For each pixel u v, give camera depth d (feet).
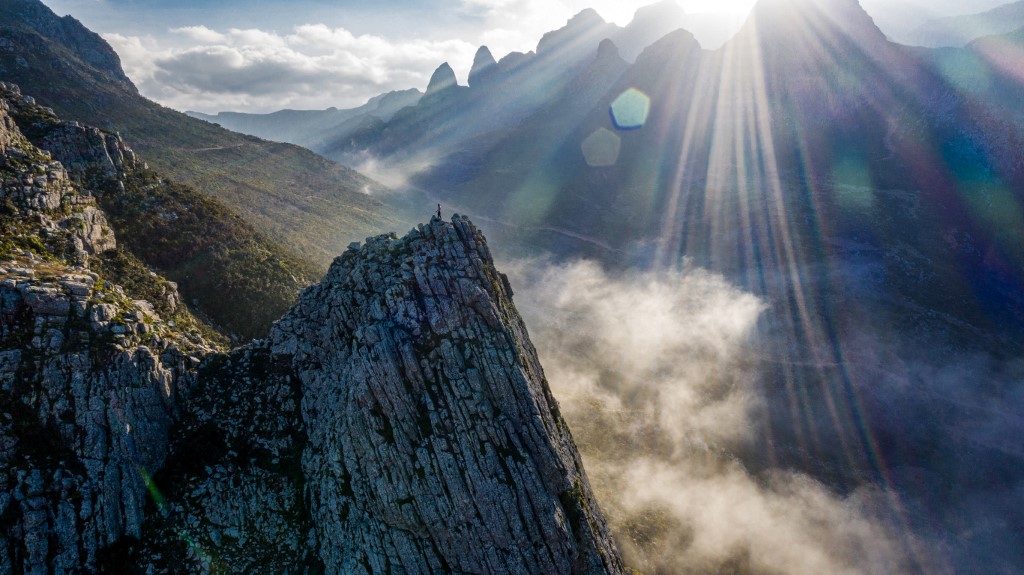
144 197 243.81
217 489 128.06
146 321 145.79
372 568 115.75
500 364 130.93
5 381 110.01
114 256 190.70
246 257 249.75
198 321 204.44
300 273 262.06
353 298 147.13
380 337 127.44
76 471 110.22
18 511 101.30
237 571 117.08
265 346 159.33
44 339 117.91
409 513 118.73
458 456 121.70
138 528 115.44
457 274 138.82
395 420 123.44
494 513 120.16
